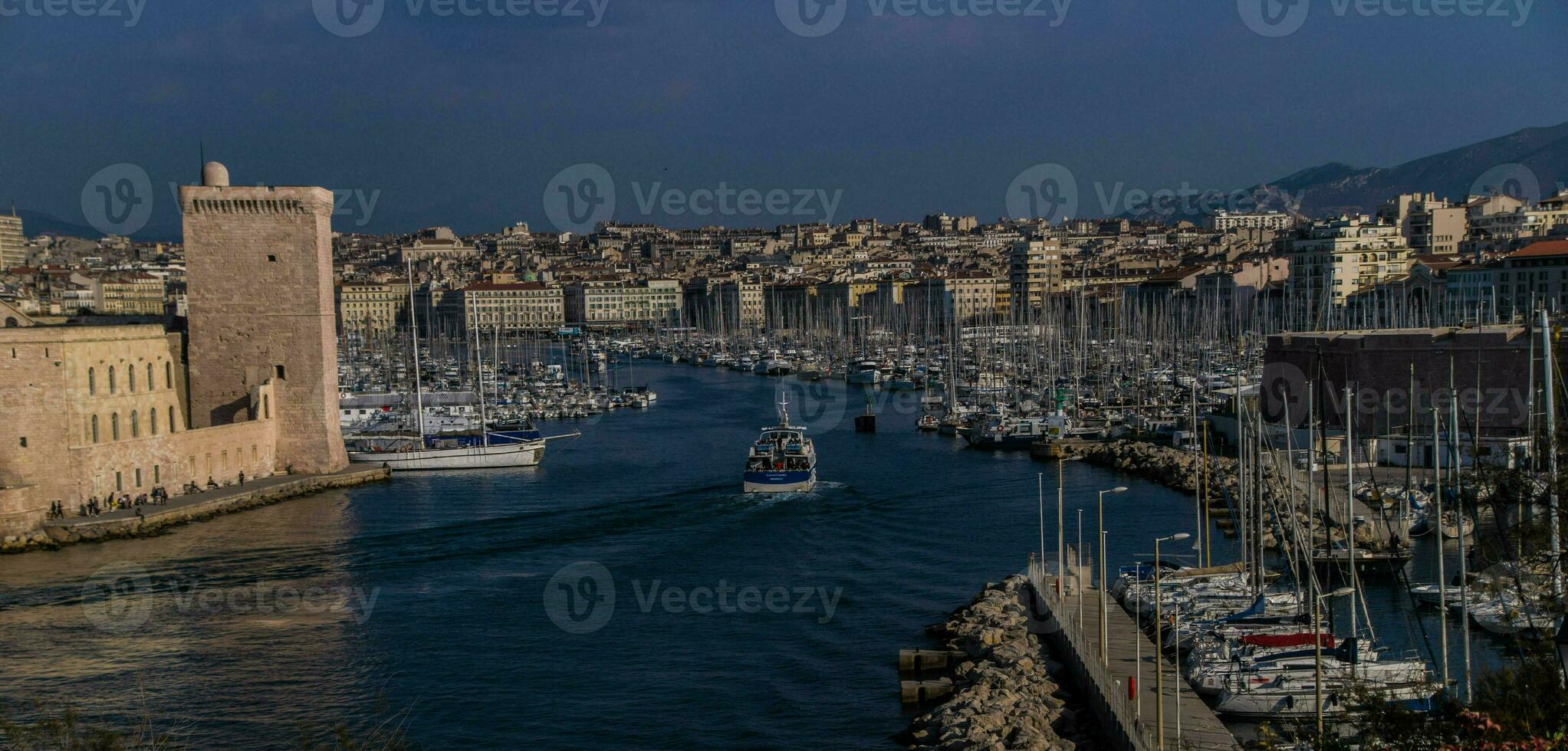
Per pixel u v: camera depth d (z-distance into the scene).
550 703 77.31
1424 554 104.50
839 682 80.19
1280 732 63.34
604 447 186.50
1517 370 141.00
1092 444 171.62
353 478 153.88
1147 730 63.50
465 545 117.00
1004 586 97.56
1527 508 71.94
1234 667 72.56
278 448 156.25
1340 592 80.50
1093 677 73.38
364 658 85.50
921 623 92.00
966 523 124.75
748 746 70.56
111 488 128.88
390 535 121.56
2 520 117.31
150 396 136.50
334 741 71.25
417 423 190.38
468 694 78.88
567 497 141.38
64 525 119.81
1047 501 135.50
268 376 155.38
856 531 121.50
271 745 70.88
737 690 79.00
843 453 175.75
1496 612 82.19
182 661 85.00
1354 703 60.56
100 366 128.50
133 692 79.12
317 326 155.50
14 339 122.06
